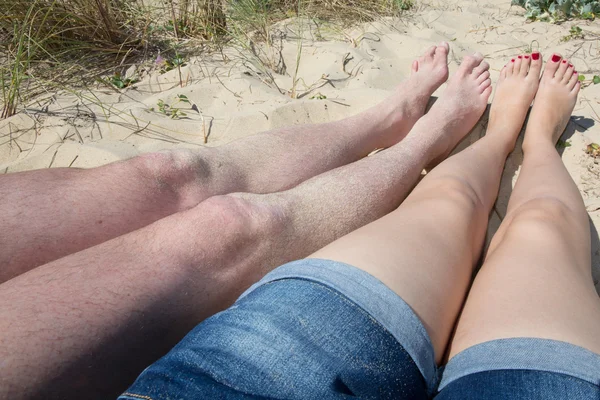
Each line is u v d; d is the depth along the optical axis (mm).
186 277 1012
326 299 852
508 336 866
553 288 978
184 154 1377
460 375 838
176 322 987
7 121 2139
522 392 763
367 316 849
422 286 963
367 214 1367
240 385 738
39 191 1202
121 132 2102
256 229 1122
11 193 1182
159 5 2986
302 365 769
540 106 1997
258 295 870
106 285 942
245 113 2178
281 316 815
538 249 1122
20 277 953
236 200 1147
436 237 1128
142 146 2029
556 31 2629
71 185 1237
